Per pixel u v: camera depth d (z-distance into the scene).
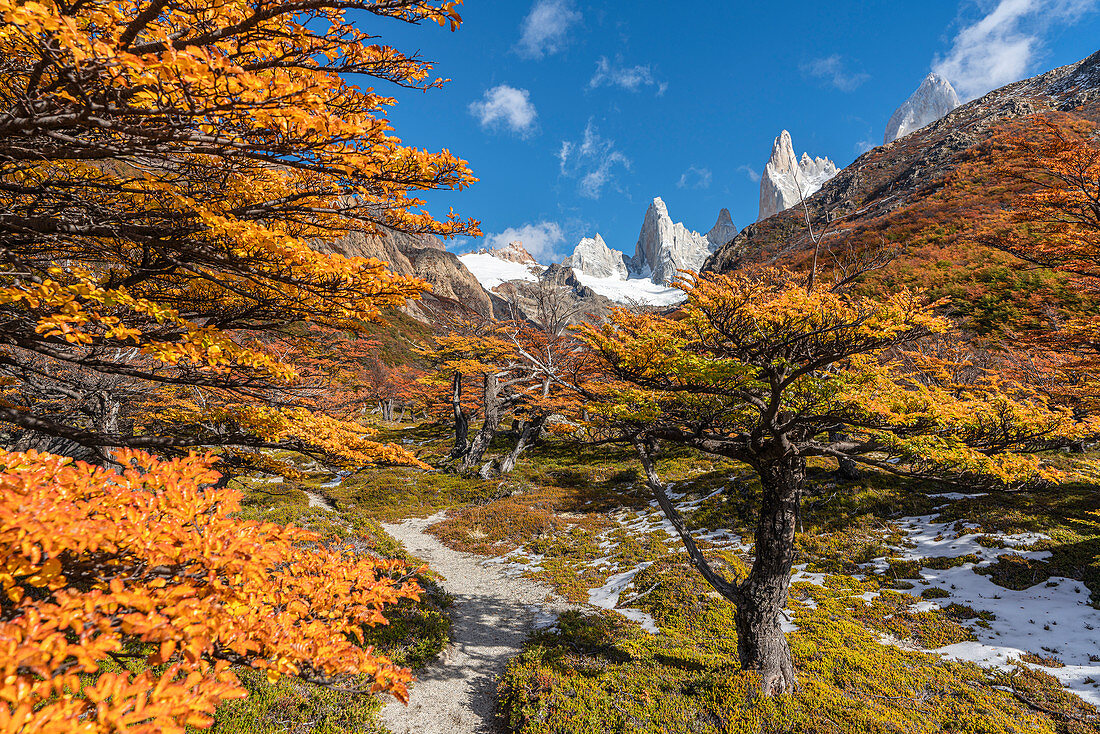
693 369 7.53
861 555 13.60
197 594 2.63
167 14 3.29
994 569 11.70
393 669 3.29
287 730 6.70
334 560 4.32
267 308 5.81
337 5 3.29
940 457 7.03
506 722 7.74
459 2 3.53
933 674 8.30
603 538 17.59
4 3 2.37
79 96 2.97
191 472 3.18
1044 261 13.87
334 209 4.87
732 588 8.27
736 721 6.84
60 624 1.98
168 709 1.92
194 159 4.24
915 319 6.26
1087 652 8.54
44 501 2.36
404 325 67.62
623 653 9.34
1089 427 7.59
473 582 14.25
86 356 5.35
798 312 6.75
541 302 29.03
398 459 9.15
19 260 4.25
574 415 20.09
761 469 8.28
